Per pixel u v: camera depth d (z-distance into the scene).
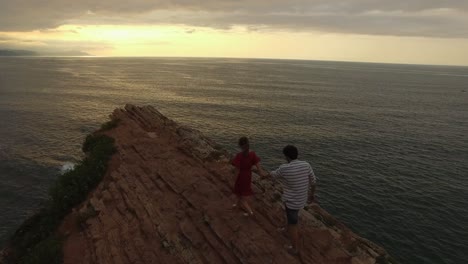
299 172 8.47
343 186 31.88
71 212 14.91
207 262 9.56
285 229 10.18
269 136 50.25
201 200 12.45
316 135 51.56
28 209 26.86
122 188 14.80
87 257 11.05
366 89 134.00
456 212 27.36
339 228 11.33
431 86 161.12
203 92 107.12
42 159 38.56
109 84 126.69
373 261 9.50
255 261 9.03
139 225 11.95
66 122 58.12
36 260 11.16
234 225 10.55
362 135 52.41
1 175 33.31
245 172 10.66
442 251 22.11
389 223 25.44
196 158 16.84
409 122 65.12
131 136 21.78
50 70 199.00
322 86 141.00
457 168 37.94
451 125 63.28
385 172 35.94
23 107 70.44
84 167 17.75
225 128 55.38
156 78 159.88
